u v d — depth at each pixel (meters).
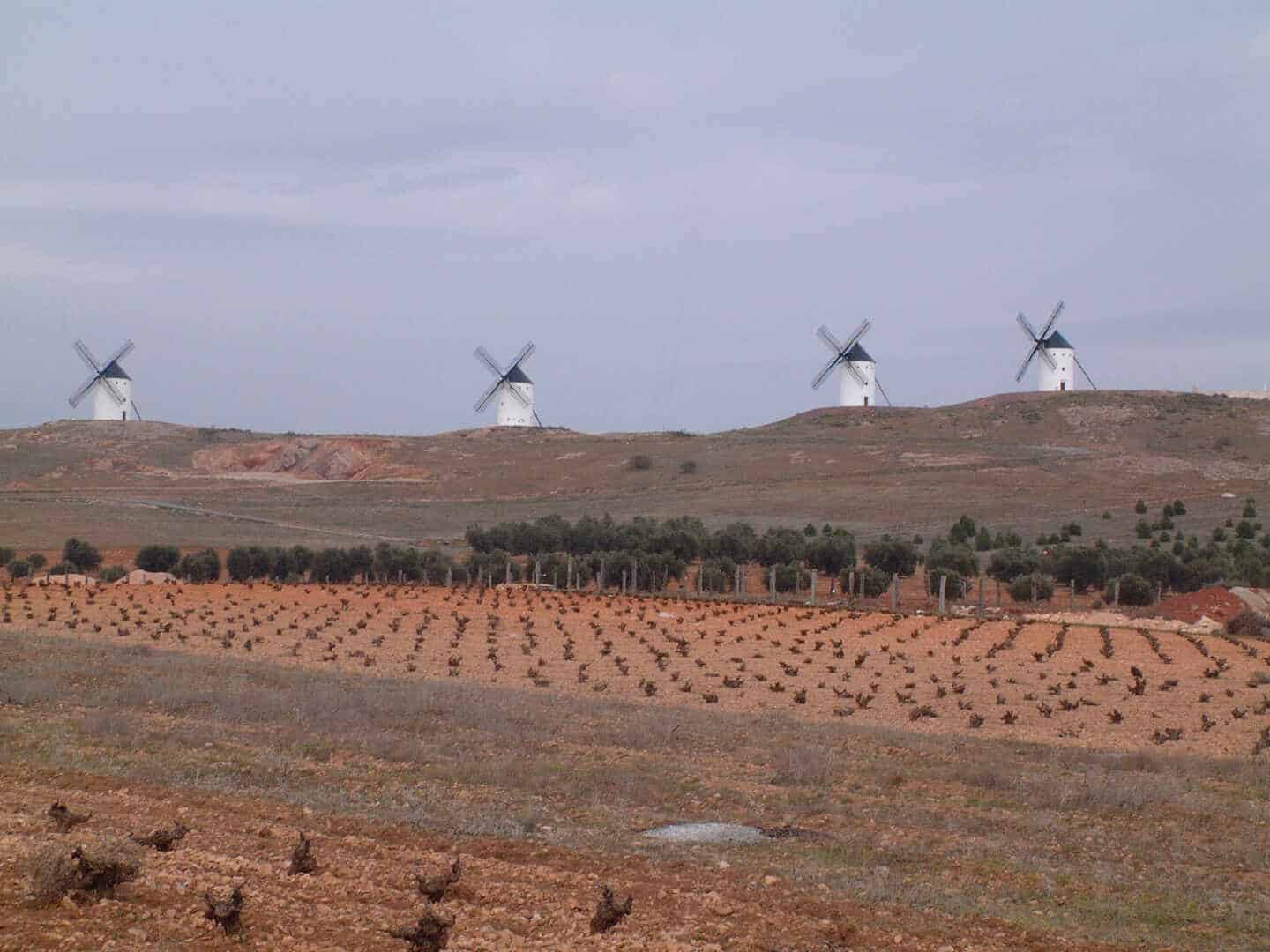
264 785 23.83
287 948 13.30
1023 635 63.97
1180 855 21.61
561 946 13.98
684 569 94.88
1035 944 15.96
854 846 21.23
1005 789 26.75
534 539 114.38
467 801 23.42
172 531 134.50
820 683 45.38
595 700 38.53
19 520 135.75
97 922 13.60
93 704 32.53
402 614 69.19
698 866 18.97
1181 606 79.38
